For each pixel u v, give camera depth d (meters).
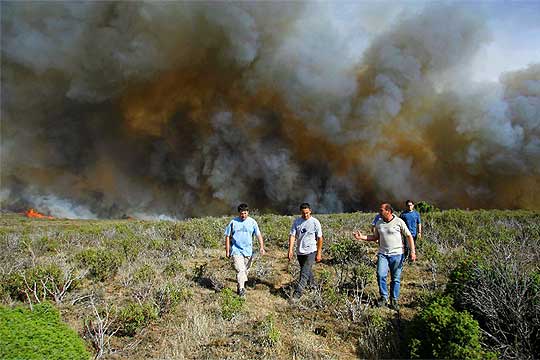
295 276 7.00
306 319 5.06
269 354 4.07
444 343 3.48
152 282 6.46
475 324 3.54
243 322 4.97
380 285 5.41
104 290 6.37
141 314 4.76
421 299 5.32
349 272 7.06
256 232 6.30
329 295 5.52
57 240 11.41
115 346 4.36
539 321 3.68
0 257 8.38
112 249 9.43
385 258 5.46
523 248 7.10
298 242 6.04
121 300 5.83
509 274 4.23
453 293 4.55
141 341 4.48
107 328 4.62
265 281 6.93
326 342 4.44
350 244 8.40
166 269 7.21
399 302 5.58
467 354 3.29
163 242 9.97
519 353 3.47
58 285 6.15
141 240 10.40
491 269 4.49
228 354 4.08
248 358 4.02
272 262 8.28
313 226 5.98
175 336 4.52
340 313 5.09
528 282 4.09
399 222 5.48
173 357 4.02
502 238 8.59
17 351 2.98
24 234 13.48
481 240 8.90
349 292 6.10
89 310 5.34
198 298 5.97
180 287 6.06
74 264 7.46
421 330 3.81
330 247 8.79
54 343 3.24
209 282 6.82
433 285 6.28
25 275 6.09
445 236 10.09
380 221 5.58
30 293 5.89
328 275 6.48
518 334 3.69
